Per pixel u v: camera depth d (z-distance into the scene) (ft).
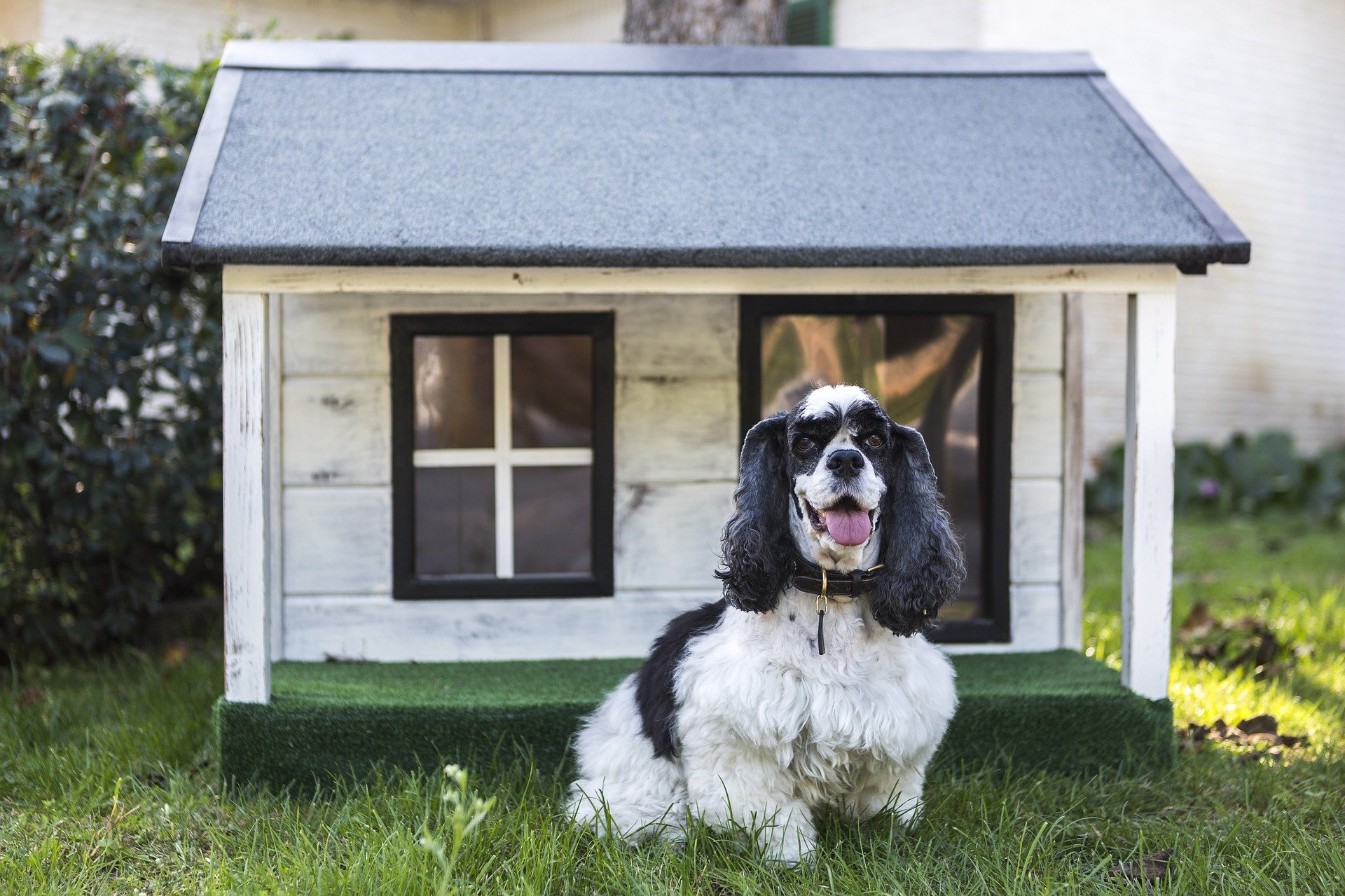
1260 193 32.45
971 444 12.52
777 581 8.21
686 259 9.56
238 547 9.70
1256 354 33.30
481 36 35.45
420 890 7.30
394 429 12.16
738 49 12.62
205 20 29.27
